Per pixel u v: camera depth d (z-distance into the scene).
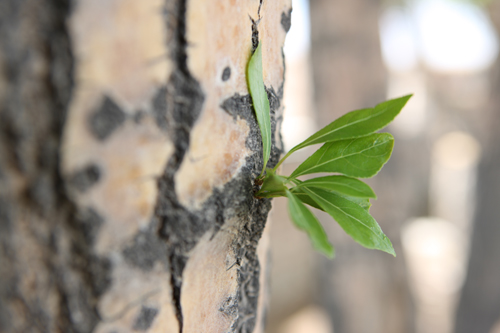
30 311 0.28
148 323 0.29
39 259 0.28
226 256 0.32
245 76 0.31
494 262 1.06
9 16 0.26
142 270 0.29
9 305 0.28
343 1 0.90
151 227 0.29
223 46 0.30
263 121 0.32
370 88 0.95
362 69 0.94
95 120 0.27
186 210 0.30
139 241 0.29
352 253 0.99
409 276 1.10
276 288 1.65
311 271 1.74
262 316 0.36
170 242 0.29
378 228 0.31
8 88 0.26
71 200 0.27
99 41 0.27
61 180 0.27
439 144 2.56
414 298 1.14
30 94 0.27
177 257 0.30
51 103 0.27
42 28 0.27
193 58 0.29
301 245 1.72
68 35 0.27
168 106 0.29
